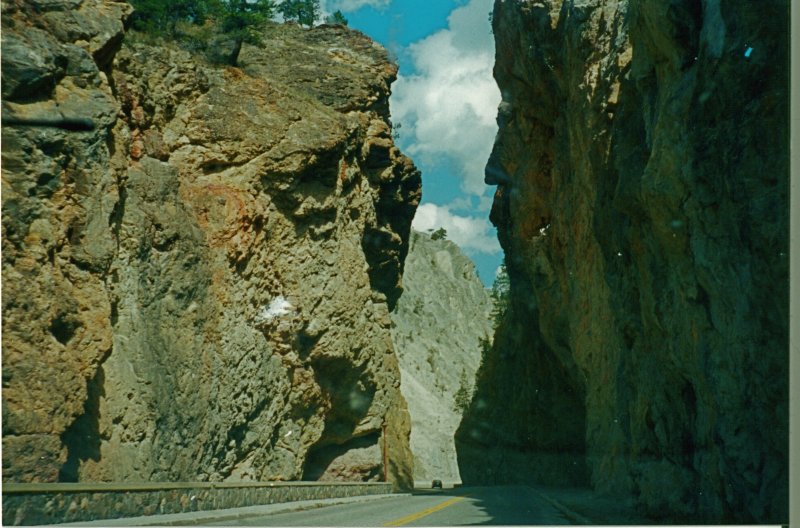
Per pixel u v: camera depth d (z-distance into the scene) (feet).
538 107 160.04
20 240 65.36
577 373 156.87
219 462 103.76
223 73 126.72
